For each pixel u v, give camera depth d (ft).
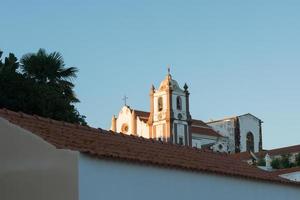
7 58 137.28
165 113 348.38
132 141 56.54
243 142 402.72
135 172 48.39
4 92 124.16
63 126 51.01
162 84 353.72
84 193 42.73
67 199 42.34
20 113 48.65
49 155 43.55
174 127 347.97
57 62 145.07
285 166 292.61
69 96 147.33
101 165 44.96
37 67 143.02
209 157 64.39
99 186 44.32
